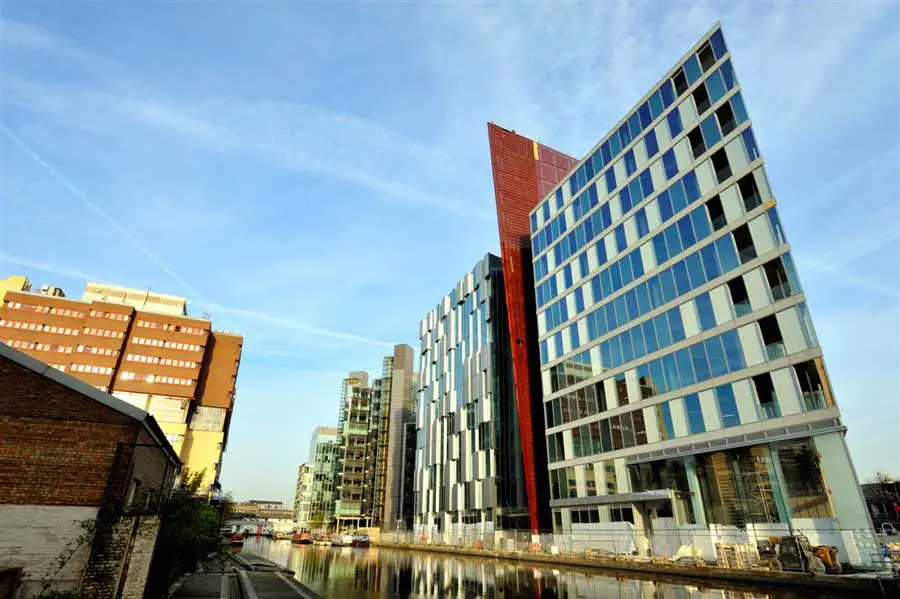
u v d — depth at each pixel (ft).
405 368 341.00
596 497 124.16
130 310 307.17
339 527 365.40
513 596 65.31
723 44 112.16
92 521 42.22
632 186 133.18
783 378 86.28
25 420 43.78
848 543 71.97
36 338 286.46
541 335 161.99
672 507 102.12
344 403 430.61
